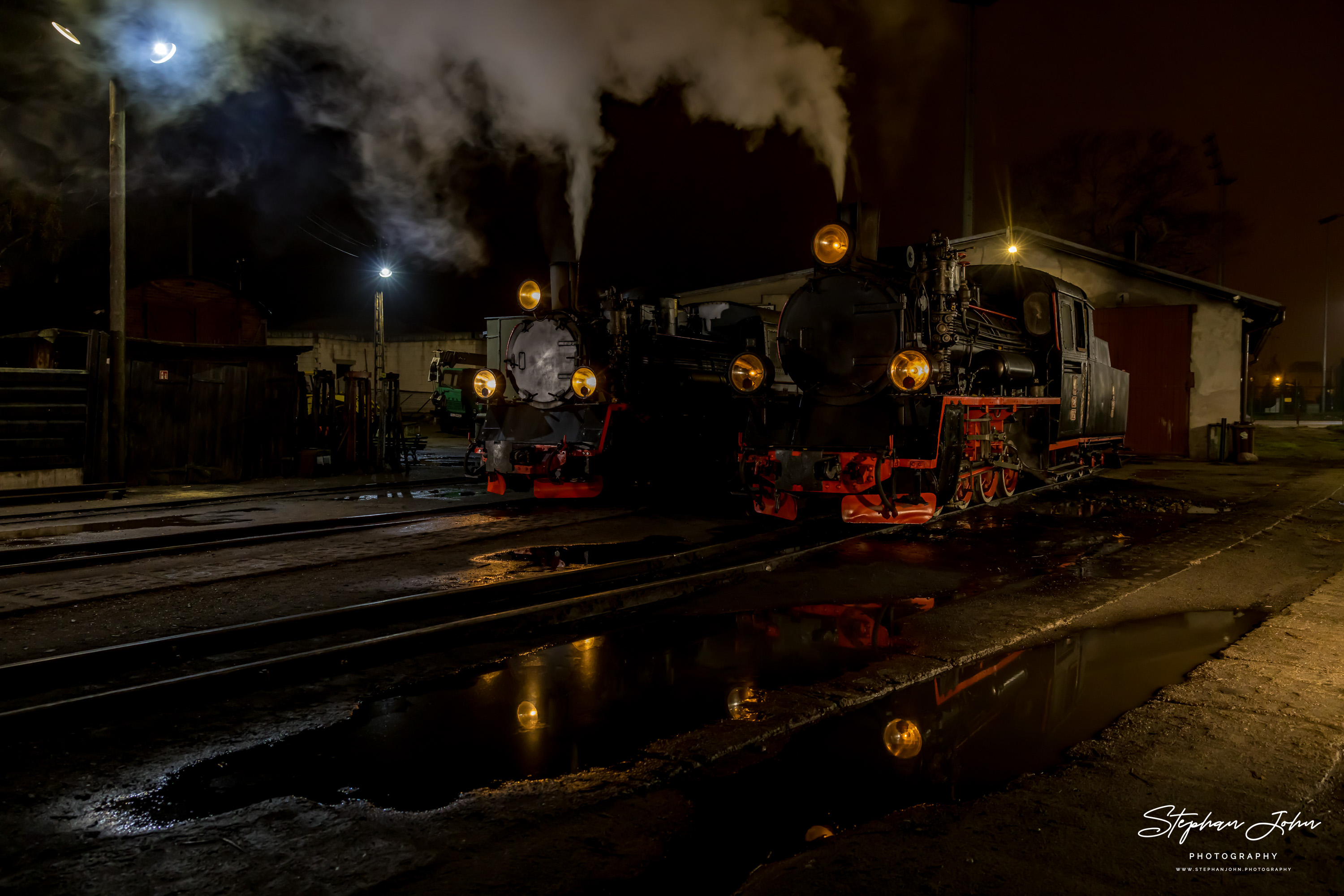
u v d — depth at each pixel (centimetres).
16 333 1861
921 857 269
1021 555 768
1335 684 425
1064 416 1202
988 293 1227
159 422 1359
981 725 388
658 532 912
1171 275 1867
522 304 1191
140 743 376
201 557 778
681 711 408
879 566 727
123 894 255
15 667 447
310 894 254
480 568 730
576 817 303
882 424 909
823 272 965
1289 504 1100
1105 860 265
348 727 394
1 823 303
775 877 260
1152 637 525
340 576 699
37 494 1139
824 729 386
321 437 1738
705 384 1316
